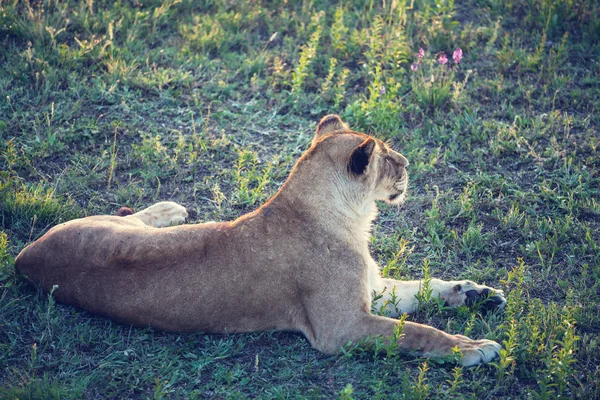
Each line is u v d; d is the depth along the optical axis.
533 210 11.30
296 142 13.03
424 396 7.74
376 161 9.38
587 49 15.73
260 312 8.74
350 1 17.44
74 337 8.76
